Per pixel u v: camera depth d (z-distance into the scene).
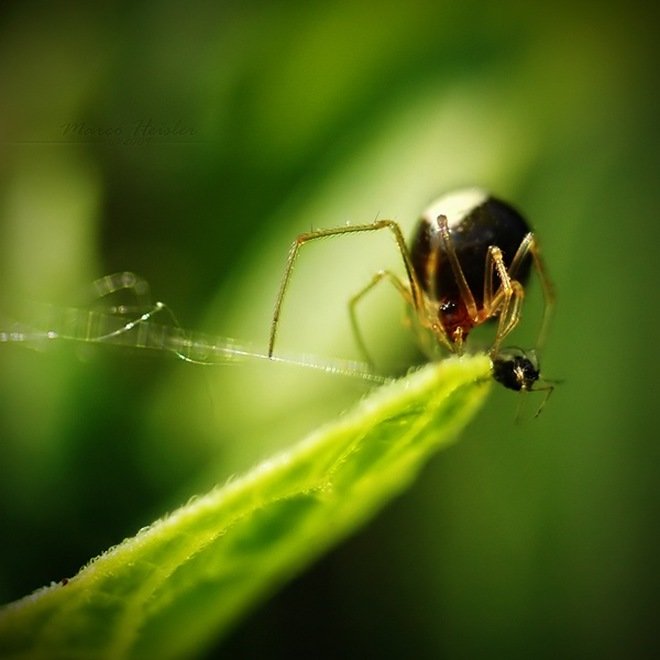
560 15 0.08
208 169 0.08
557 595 0.08
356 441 0.07
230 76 0.08
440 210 0.08
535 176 0.08
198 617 0.07
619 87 0.08
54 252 0.08
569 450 0.08
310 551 0.07
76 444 0.08
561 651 0.07
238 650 0.08
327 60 0.08
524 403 0.08
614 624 0.07
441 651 0.08
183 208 0.08
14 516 0.08
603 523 0.08
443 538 0.08
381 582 0.08
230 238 0.08
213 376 0.08
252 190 0.08
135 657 0.07
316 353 0.08
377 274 0.08
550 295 0.08
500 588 0.08
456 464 0.08
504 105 0.08
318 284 0.08
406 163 0.08
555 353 0.08
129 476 0.08
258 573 0.07
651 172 0.08
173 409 0.08
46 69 0.08
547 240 0.08
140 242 0.08
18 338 0.08
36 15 0.08
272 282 0.08
